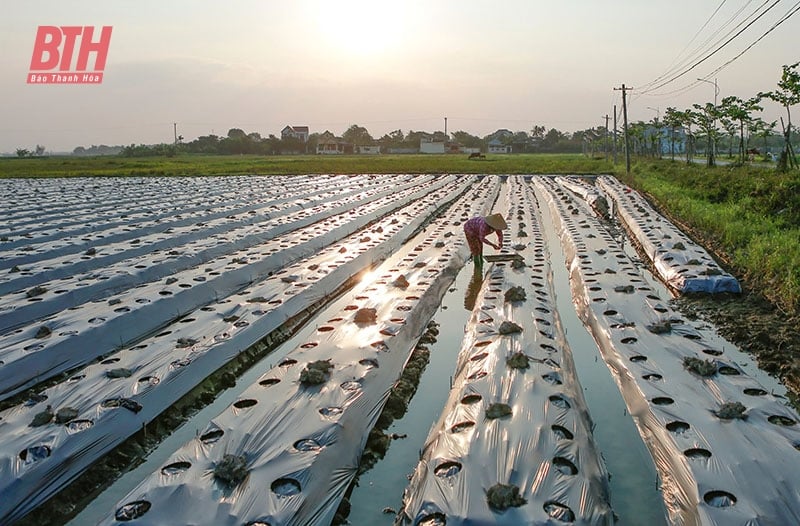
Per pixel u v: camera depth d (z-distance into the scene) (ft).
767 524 16.01
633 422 23.61
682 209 71.20
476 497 16.69
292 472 18.42
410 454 22.07
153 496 17.34
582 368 29.22
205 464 18.76
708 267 41.98
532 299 36.04
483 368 25.45
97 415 22.47
